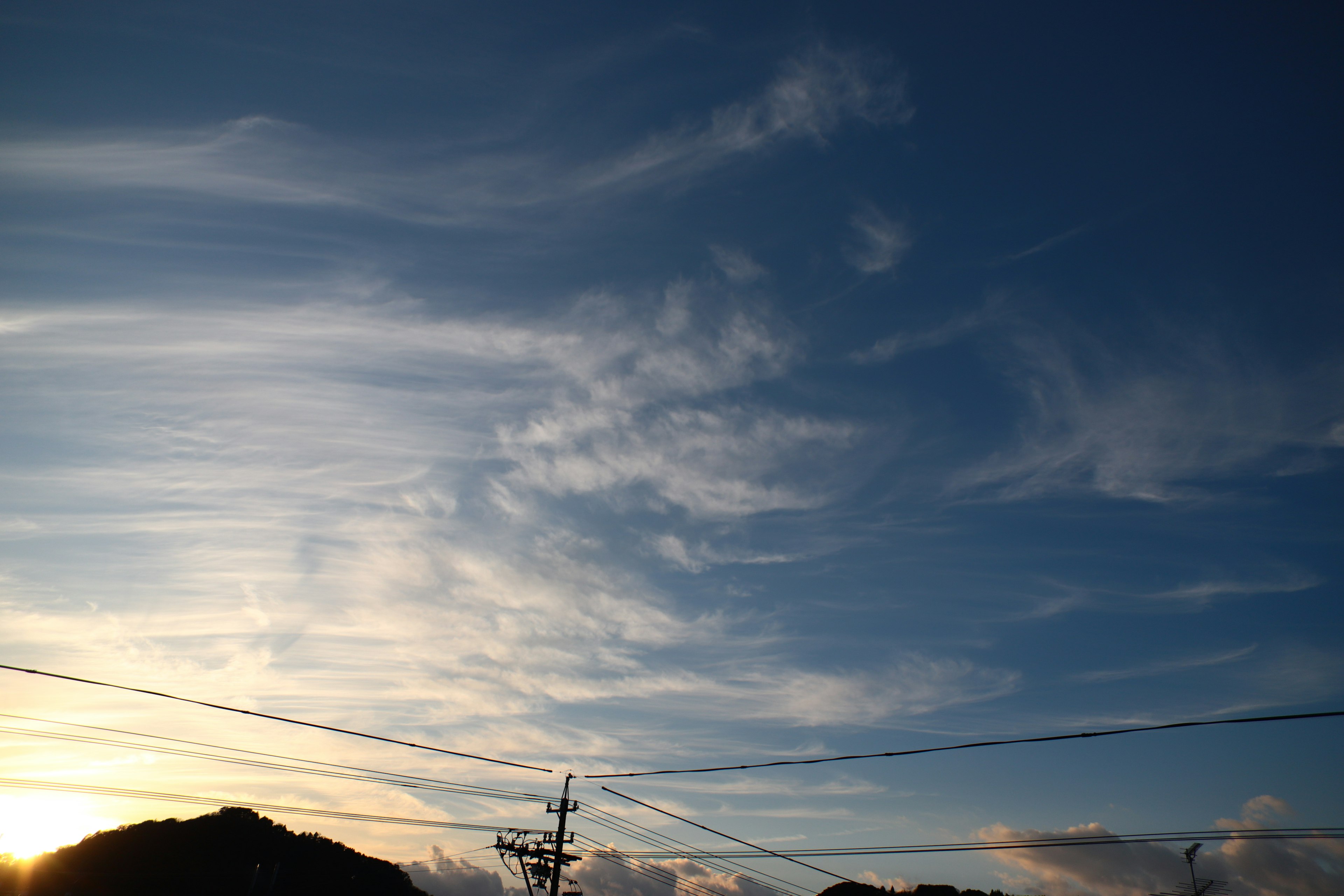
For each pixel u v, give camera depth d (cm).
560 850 3197
